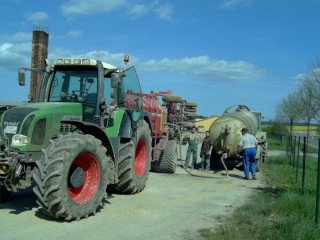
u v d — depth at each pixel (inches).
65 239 244.4
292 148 750.5
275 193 417.7
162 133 546.9
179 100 643.5
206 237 259.4
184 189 437.4
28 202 327.3
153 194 398.3
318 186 276.5
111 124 353.4
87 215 292.5
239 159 631.8
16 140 278.8
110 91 357.1
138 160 409.1
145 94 525.3
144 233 265.9
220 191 435.2
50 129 294.8
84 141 287.1
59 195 266.8
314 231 253.3
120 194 387.2
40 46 810.8
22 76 344.8
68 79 347.6
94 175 302.0
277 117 1854.1
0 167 270.5
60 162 268.4
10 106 335.0
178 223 294.2
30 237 244.2
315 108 1109.1
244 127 603.5
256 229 273.4
